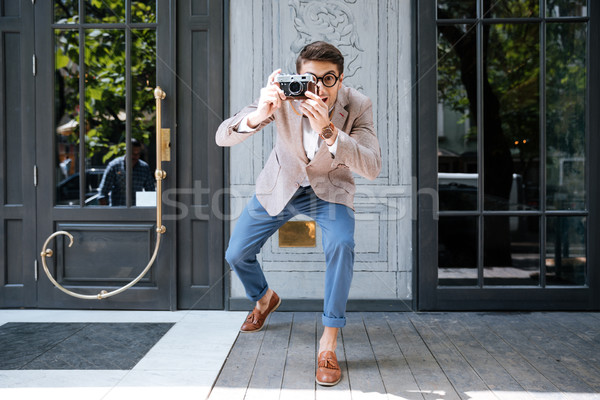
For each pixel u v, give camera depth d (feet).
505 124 8.83
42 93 8.90
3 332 7.55
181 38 8.77
